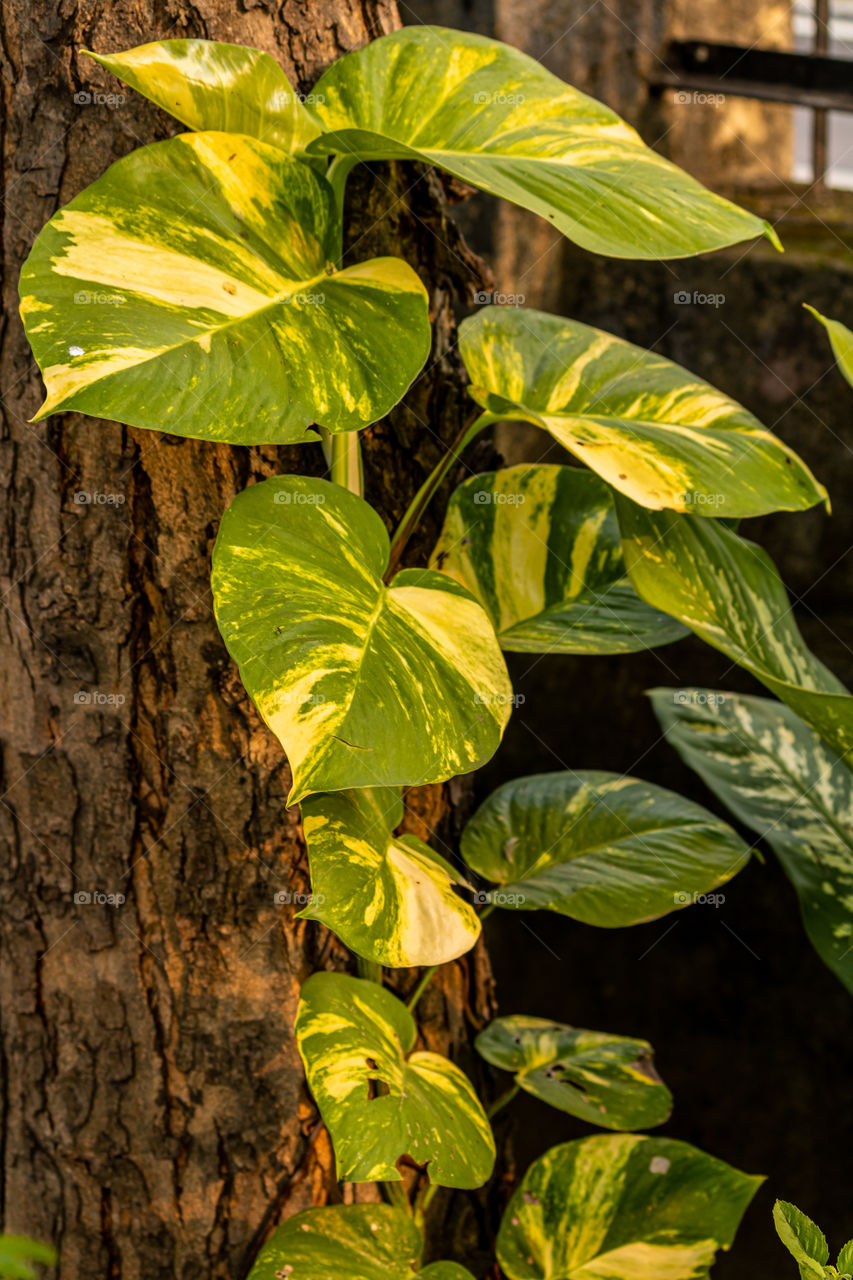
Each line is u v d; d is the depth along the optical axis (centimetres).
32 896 210
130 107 203
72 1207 212
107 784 209
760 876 288
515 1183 221
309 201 200
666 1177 210
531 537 215
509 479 215
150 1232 211
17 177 204
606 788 219
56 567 207
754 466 205
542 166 201
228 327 194
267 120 200
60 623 207
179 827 208
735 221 200
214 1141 210
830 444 268
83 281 193
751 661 206
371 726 191
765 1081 296
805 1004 288
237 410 192
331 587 195
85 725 208
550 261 292
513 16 266
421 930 196
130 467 205
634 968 307
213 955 209
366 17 208
